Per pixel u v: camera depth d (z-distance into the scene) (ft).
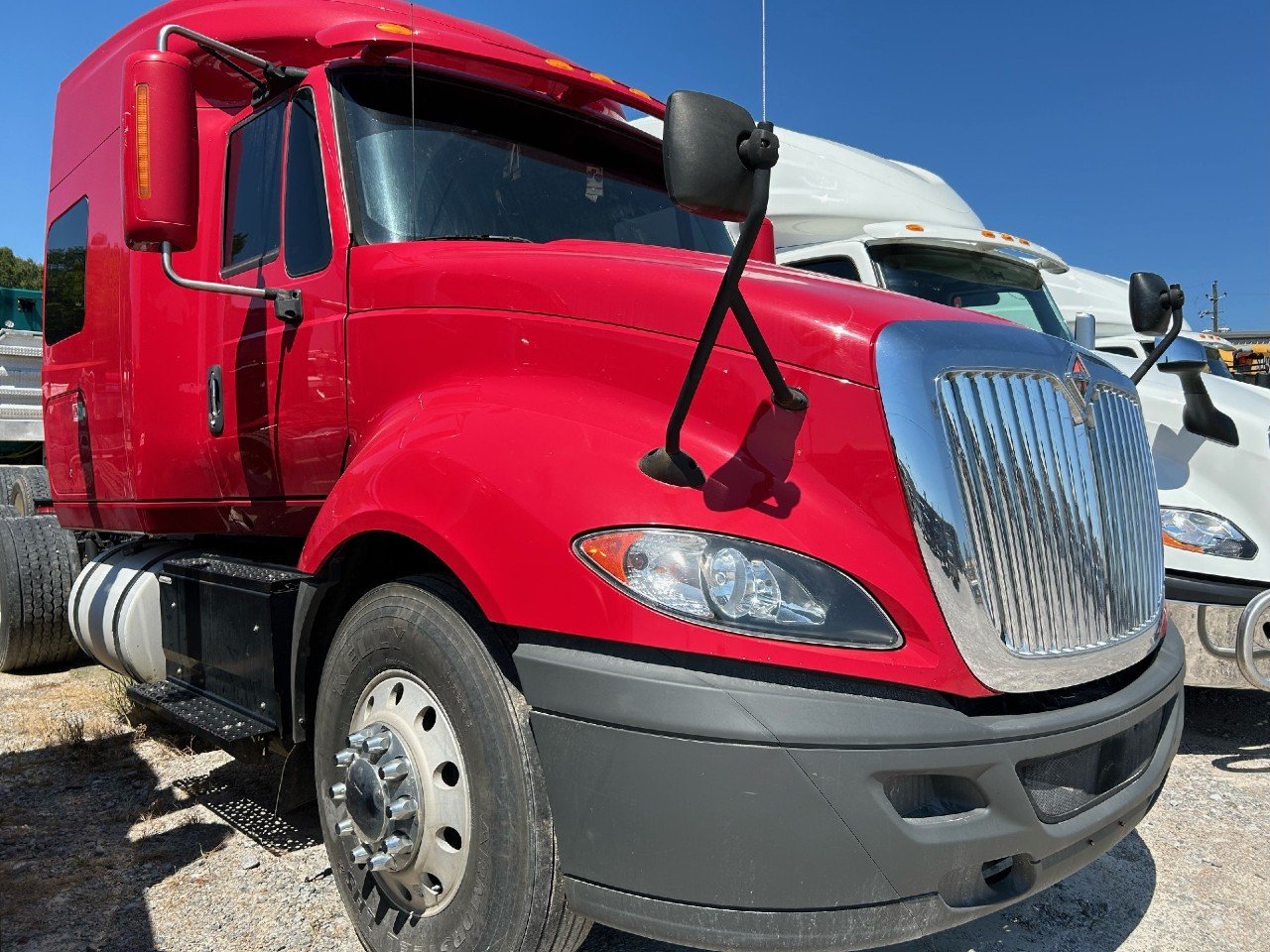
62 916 9.17
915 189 22.58
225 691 10.57
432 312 8.82
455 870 7.35
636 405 7.34
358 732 8.05
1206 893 10.03
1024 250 20.62
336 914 9.25
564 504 6.72
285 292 10.27
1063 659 7.04
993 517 6.81
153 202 8.89
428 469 7.56
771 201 21.85
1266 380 31.07
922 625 6.37
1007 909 9.67
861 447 6.62
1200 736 15.37
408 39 10.05
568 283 8.02
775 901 6.00
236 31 11.64
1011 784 6.43
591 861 6.41
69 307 15.70
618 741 6.25
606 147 12.10
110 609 13.74
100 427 14.44
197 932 8.92
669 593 6.29
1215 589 13.41
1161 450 14.73
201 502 12.47
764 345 6.48
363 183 10.04
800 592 6.30
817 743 5.95
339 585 9.14
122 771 12.94
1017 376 7.36
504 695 7.00
